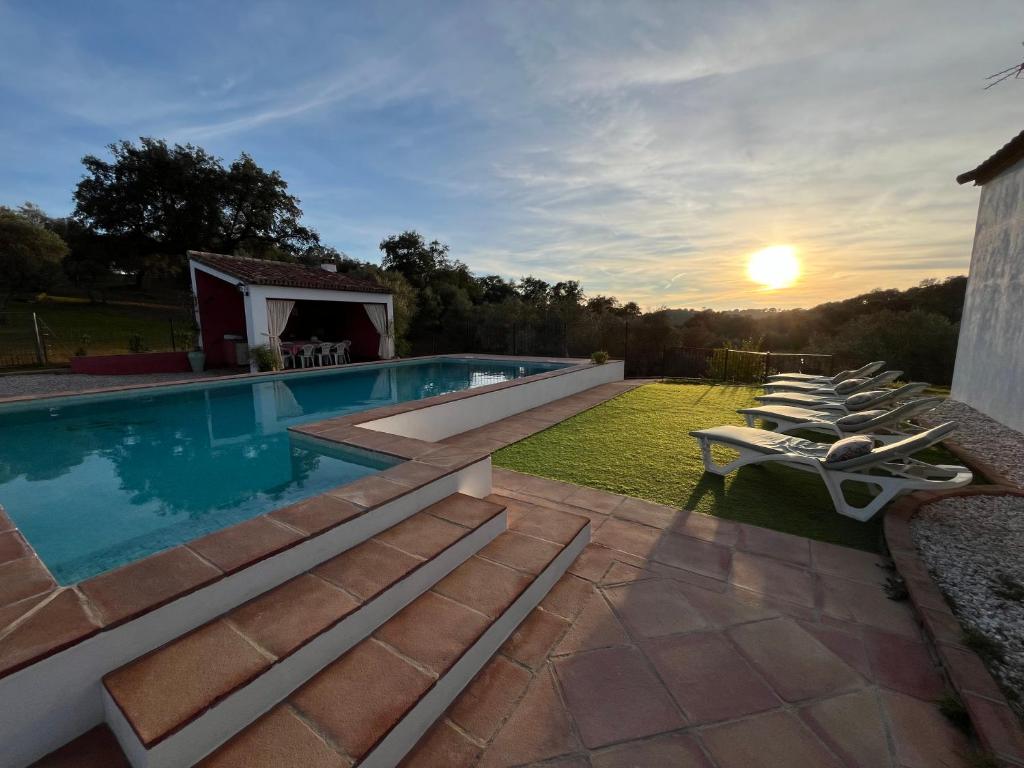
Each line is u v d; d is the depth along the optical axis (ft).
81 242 99.71
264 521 8.09
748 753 5.73
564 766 5.57
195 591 6.07
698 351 45.19
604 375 38.81
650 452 18.49
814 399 22.59
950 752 5.68
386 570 7.68
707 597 8.92
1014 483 14.40
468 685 6.83
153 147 94.38
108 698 5.08
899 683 6.77
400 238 107.76
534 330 60.54
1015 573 9.36
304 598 6.86
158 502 13.41
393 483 10.11
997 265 24.20
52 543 11.11
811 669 7.07
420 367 49.08
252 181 104.17
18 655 4.64
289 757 4.95
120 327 71.72
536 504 12.57
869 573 9.70
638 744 5.86
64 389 31.73
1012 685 6.44
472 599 7.89
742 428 15.92
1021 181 22.04
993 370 23.91
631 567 10.01
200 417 25.40
